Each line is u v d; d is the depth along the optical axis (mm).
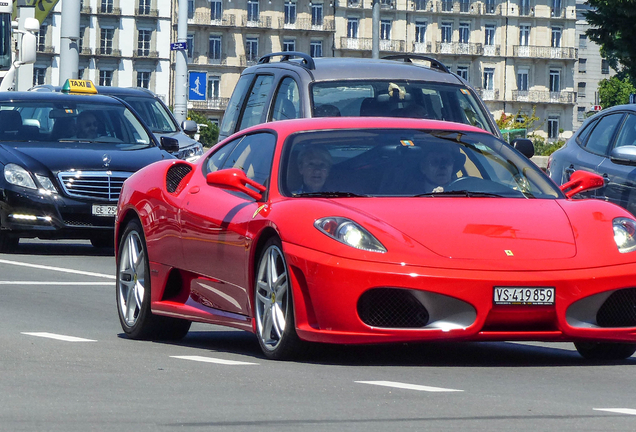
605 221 13508
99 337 15859
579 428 9102
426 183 14297
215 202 14953
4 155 29812
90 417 9398
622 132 23031
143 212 16141
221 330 17375
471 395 10758
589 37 74250
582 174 15242
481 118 25031
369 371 12445
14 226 29344
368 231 12820
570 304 12672
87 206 29453
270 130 15250
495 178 14664
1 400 10219
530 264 12648
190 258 15188
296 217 13211
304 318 12945
